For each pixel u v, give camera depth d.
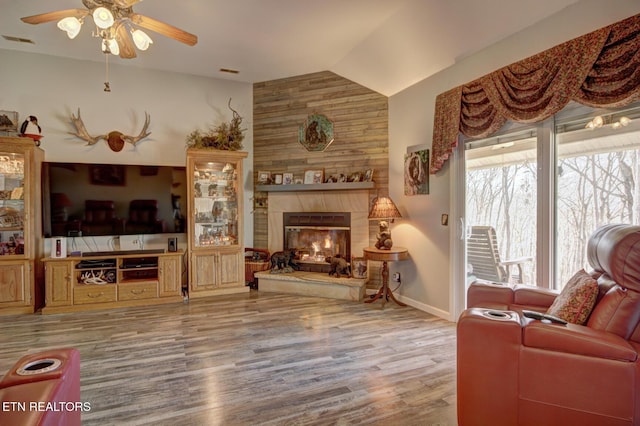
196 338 3.21
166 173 4.76
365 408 2.10
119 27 2.75
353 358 2.79
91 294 4.15
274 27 3.79
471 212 3.63
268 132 5.43
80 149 4.64
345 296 4.59
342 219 4.96
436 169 3.84
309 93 5.18
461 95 3.48
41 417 1.05
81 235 4.38
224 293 4.85
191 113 5.20
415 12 3.36
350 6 3.37
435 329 3.47
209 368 2.61
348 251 4.98
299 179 5.21
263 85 5.46
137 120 4.91
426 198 4.09
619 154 2.42
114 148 4.78
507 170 3.24
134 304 4.31
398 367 2.63
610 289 1.86
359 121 4.90
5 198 4.04
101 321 3.70
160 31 2.72
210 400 2.18
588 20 2.46
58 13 2.52
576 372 1.62
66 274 4.07
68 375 1.39
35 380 1.30
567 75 2.49
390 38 3.85
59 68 4.54
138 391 2.29
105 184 4.48
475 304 2.67
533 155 3.01
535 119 2.75
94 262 4.26
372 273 4.84
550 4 2.62
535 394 1.69
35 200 4.12
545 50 2.70
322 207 5.07
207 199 4.99
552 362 1.66
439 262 3.90
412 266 4.31
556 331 1.67
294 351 2.92
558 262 2.85
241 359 2.76
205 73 5.15
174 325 3.57
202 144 4.83
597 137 2.56
